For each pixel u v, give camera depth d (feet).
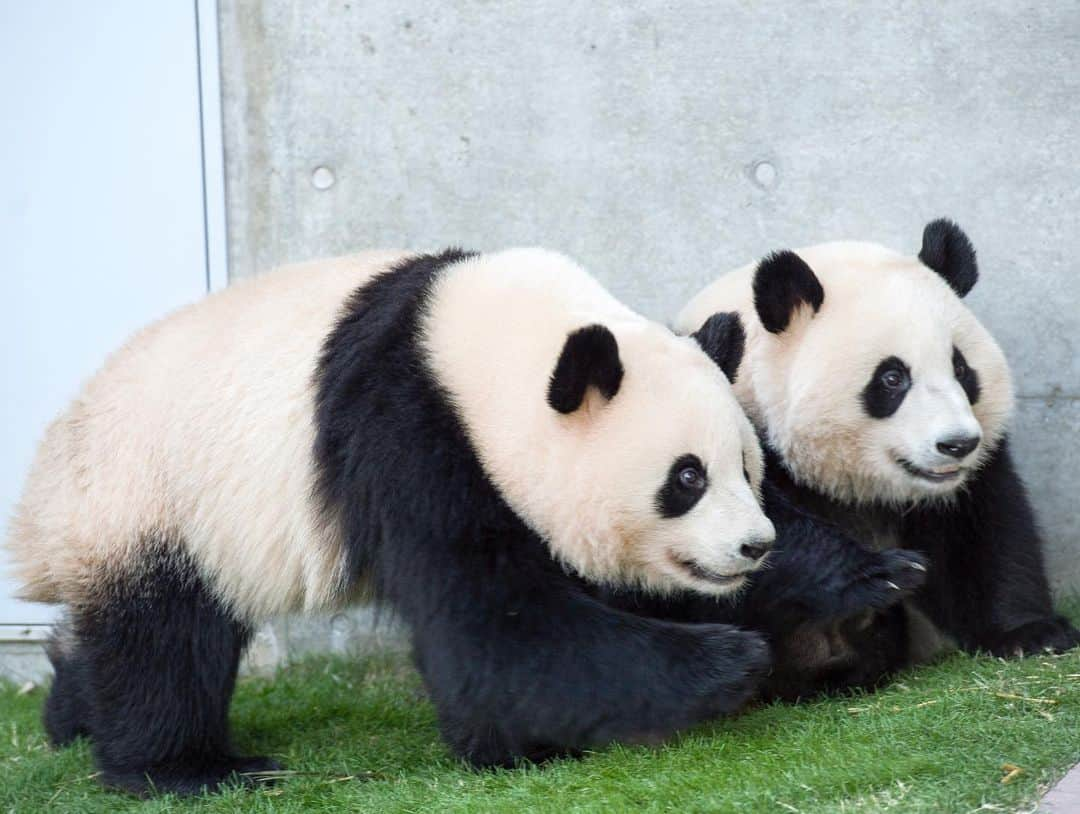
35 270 35.47
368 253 28.12
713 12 33.14
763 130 33.32
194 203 34.86
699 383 23.34
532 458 23.39
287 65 34.22
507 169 34.04
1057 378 33.19
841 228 33.42
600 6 33.40
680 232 33.78
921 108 32.96
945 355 27.32
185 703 26.68
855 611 26.63
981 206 33.09
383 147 34.24
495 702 23.63
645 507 23.12
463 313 24.84
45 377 35.68
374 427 24.30
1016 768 20.68
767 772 21.99
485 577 23.50
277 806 24.85
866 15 32.83
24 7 34.78
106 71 34.76
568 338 22.15
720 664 23.22
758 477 24.61
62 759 28.78
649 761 23.38
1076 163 32.78
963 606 29.73
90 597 26.61
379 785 25.29
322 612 26.61
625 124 33.65
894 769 21.15
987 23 32.63
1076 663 26.40
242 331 26.68
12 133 35.17
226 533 25.96
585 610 23.62
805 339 28.17
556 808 21.66
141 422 26.55
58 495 27.20
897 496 29.04
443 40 33.81
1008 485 29.63
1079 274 32.96
